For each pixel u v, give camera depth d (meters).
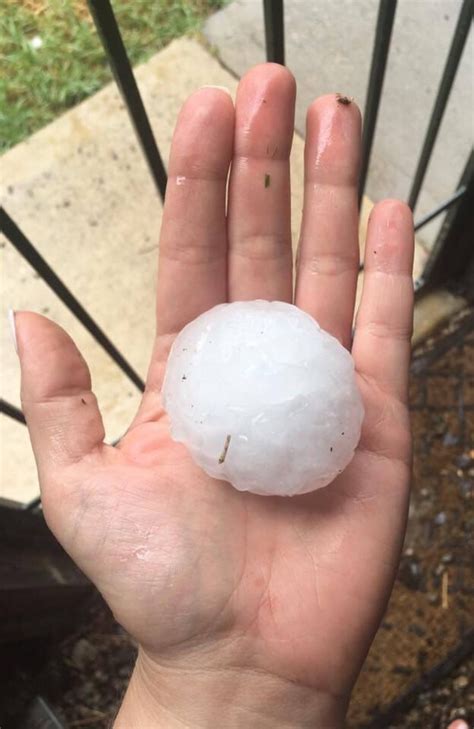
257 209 0.17
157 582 0.14
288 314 0.16
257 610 0.14
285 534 0.15
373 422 0.17
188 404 0.15
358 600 0.15
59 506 0.14
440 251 0.27
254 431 0.15
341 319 0.18
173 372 0.16
